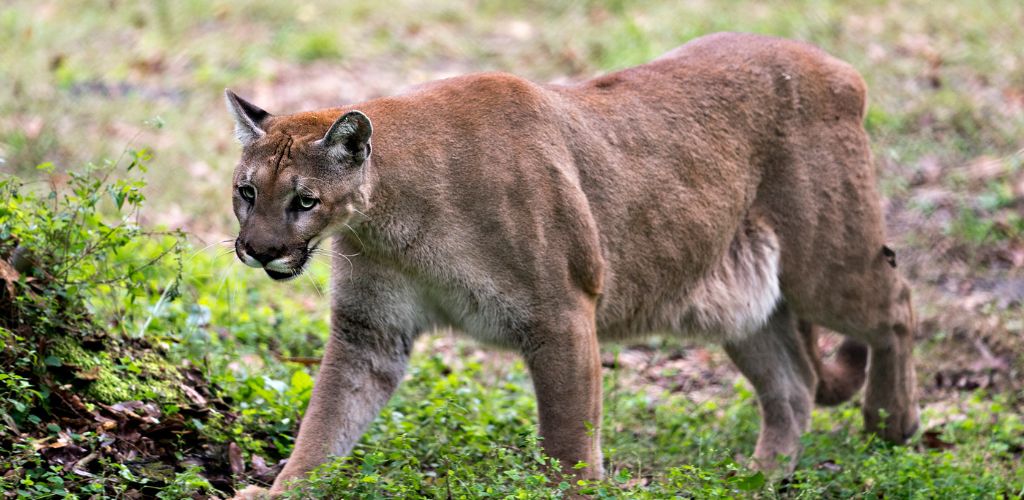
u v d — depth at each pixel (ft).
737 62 33.58
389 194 27.61
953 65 64.95
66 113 60.34
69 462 26.27
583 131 30.42
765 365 35.22
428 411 33.19
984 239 50.65
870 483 31.94
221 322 39.70
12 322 28.27
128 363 29.96
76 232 29.86
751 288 33.68
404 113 28.27
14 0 78.54
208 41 71.36
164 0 76.69
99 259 29.71
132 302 30.40
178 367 31.73
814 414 39.11
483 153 28.37
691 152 32.07
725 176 32.71
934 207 52.90
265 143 26.94
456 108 28.73
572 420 28.86
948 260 49.88
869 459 32.14
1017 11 71.41
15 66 66.13
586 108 30.99
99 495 24.95
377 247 28.12
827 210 33.73
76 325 29.68
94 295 31.48
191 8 75.82
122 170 53.42
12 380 26.25
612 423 36.37
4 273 28.14
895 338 35.60
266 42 71.31
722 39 34.65
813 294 34.37
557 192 28.91
